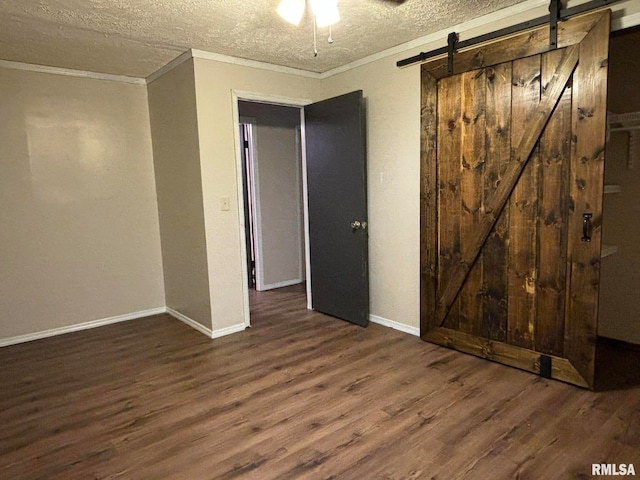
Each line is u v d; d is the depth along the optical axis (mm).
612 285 3078
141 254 4078
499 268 2771
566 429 2053
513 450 1908
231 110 3453
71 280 3713
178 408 2363
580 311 2408
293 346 3244
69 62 3422
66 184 3633
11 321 3447
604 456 1850
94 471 1851
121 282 3984
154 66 3611
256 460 1896
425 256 3164
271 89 3691
